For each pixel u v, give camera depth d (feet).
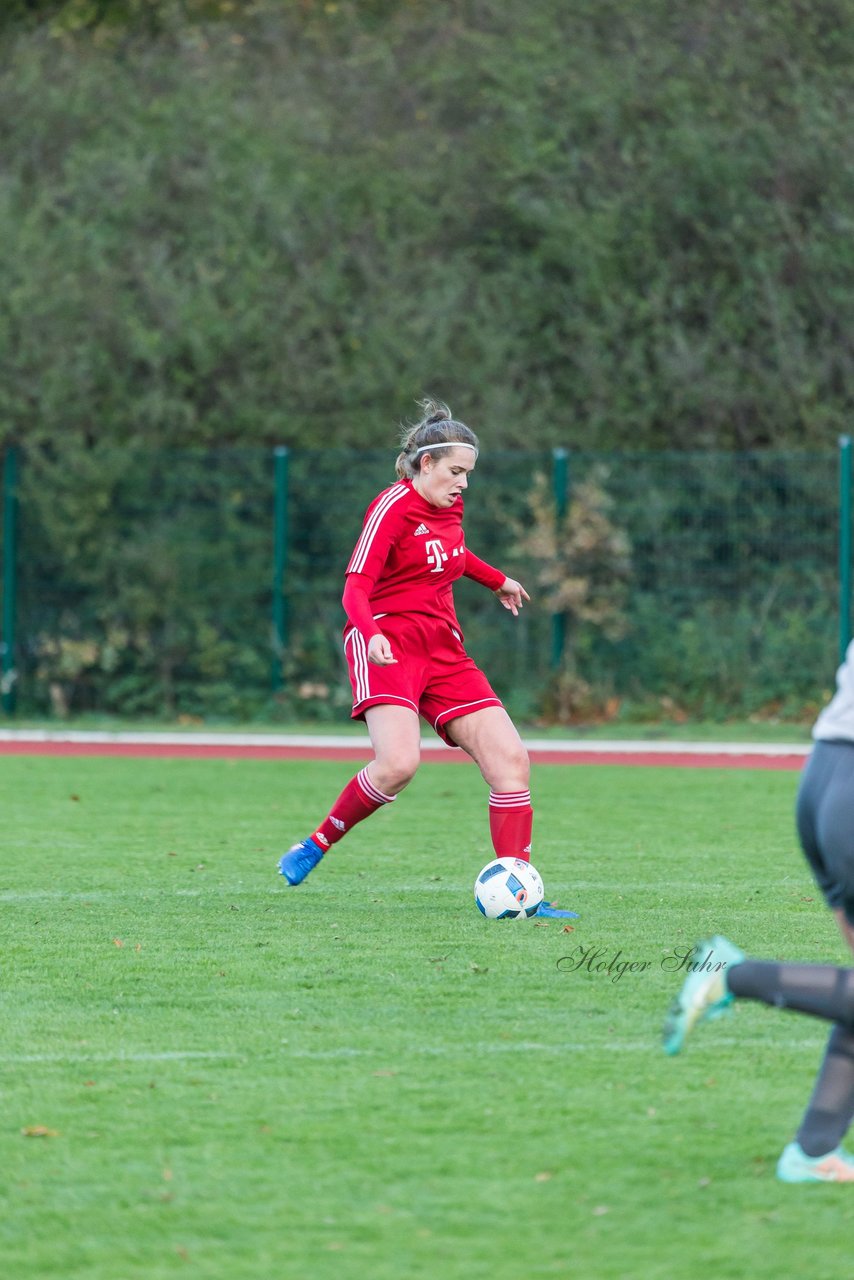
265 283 278.05
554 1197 45.55
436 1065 58.95
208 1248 42.09
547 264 288.30
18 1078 57.31
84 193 289.74
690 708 252.21
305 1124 52.06
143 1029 64.08
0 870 105.60
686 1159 48.75
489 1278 40.06
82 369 265.95
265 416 268.00
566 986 71.36
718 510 254.88
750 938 82.02
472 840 120.98
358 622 86.07
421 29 320.70
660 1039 62.64
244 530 260.42
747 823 132.46
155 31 328.70
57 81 309.01
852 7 293.43
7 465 259.80
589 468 255.91
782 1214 44.27
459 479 87.61
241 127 298.15
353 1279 40.09
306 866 93.71
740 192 284.82
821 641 251.39
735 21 296.51
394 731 89.40
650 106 293.23
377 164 298.35
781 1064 59.21
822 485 252.42
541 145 291.17
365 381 270.26
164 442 267.59
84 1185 46.65
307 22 330.34
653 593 255.91
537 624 252.42
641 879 101.81
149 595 260.01
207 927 85.15
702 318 283.79
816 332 281.95
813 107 286.25
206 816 136.36
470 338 277.44
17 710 260.21
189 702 261.24
